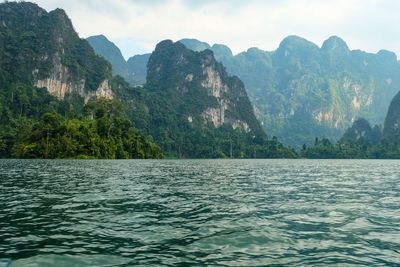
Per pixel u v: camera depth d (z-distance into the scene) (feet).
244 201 45.88
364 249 23.47
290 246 24.09
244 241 25.29
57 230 28.14
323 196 52.08
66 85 627.05
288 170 145.69
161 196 50.14
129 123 406.41
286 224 31.40
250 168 165.17
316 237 26.68
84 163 188.65
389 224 31.73
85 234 26.91
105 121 359.46
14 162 194.39
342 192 57.93
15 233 26.86
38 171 107.45
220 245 24.14
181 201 45.37
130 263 19.92
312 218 34.32
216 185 68.49
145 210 38.17
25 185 63.98
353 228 29.94
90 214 35.45
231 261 20.57
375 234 27.84
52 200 45.09
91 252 22.06
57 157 298.15
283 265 19.94
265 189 61.46
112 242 24.63
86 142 321.11
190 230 28.66
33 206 40.14
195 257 21.30
